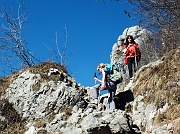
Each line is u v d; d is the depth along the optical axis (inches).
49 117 431.5
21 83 463.5
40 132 414.9
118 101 452.4
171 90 400.2
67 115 425.7
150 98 417.1
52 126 416.8
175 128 354.3
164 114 386.9
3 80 480.7
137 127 400.2
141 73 459.2
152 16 488.1
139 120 409.7
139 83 447.8
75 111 429.1
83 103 442.6
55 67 484.1
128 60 495.2
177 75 412.8
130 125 385.4
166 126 362.6
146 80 441.4
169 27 507.5
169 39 525.3
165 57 454.0
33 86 455.2
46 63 486.3
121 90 481.1
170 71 424.2
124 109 439.8
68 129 406.0
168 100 396.2
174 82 406.9
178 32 515.2
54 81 458.0
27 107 444.8
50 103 439.2
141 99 427.2
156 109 400.8
